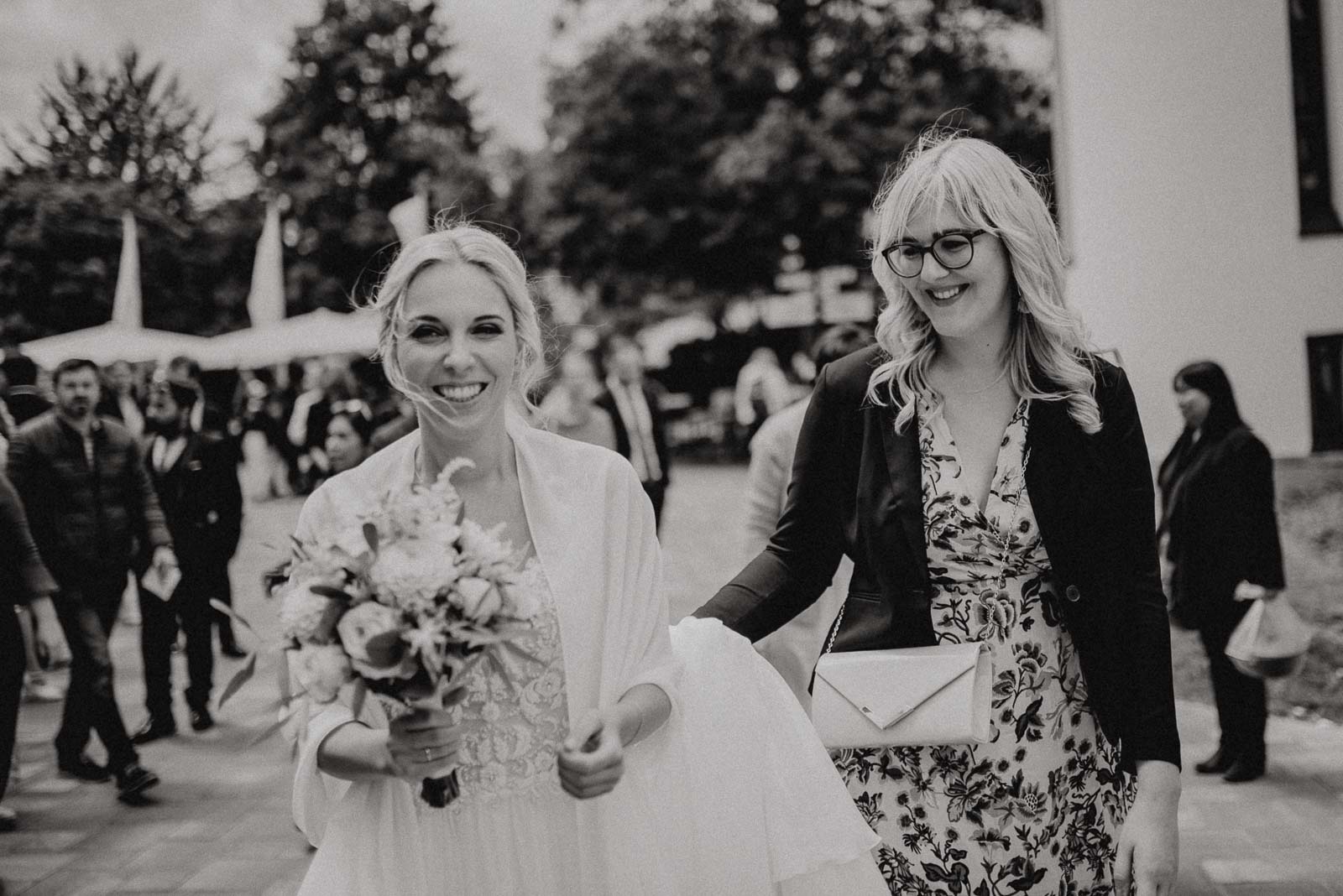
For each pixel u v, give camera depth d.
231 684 1.89
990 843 2.39
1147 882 2.23
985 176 2.38
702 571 11.69
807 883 2.31
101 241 37.44
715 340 30.88
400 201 43.94
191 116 41.69
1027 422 2.43
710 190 26.84
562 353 2.98
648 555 2.20
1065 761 2.41
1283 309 9.26
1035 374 2.45
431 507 1.84
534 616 1.99
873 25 26.16
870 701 2.37
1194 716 6.74
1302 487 8.89
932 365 2.52
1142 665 2.38
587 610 2.08
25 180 37.56
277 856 5.25
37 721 7.91
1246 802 5.40
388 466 2.20
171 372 7.61
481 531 1.85
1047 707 2.40
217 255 41.59
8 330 35.62
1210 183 9.34
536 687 2.05
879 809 2.46
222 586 8.27
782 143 24.86
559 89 28.50
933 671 2.36
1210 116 9.30
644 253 27.92
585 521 2.13
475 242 2.11
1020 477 2.42
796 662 4.44
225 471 8.05
